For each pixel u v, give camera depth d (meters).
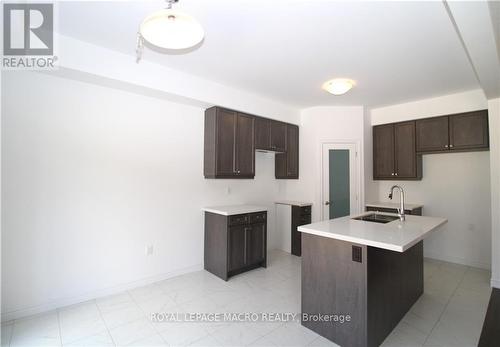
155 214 3.20
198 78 3.20
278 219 4.69
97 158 2.76
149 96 3.12
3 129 2.25
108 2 1.83
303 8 1.85
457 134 3.74
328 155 4.45
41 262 2.43
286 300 2.75
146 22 1.57
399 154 4.34
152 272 3.17
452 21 1.83
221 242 3.37
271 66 2.87
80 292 2.65
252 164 3.86
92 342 2.03
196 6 1.83
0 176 2.15
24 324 2.24
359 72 3.00
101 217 2.78
